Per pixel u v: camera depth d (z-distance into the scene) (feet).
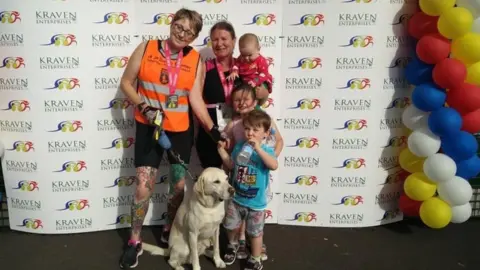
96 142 12.96
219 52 11.57
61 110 12.51
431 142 12.37
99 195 13.34
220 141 11.50
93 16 12.19
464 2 11.89
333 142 13.46
